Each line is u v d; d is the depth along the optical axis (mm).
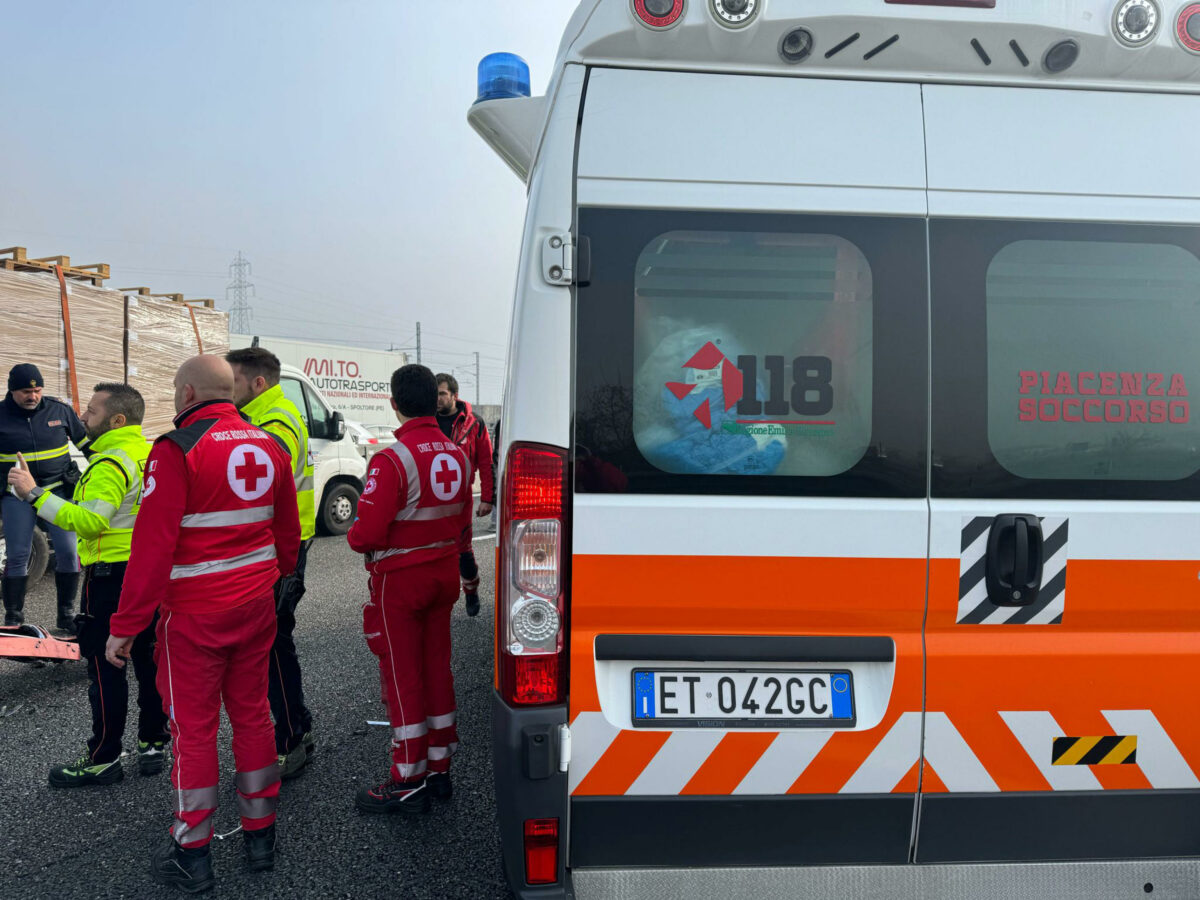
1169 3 1958
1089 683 1945
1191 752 1967
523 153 2568
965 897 1933
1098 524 1944
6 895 2557
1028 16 1935
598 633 1882
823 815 1909
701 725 1888
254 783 2670
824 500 1909
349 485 9125
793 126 1945
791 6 1910
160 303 7844
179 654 2521
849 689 1933
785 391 1919
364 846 2848
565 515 1859
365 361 21969
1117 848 1962
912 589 1918
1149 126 2025
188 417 2598
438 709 3133
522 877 1863
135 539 2402
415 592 2973
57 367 6500
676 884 1884
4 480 5223
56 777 3289
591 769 1874
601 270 1892
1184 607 1966
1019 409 1957
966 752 1934
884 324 1939
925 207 1958
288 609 3328
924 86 1987
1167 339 1996
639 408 1889
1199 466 1986
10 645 3830
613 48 1921
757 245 1921
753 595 1893
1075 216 1983
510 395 1902
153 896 2551
